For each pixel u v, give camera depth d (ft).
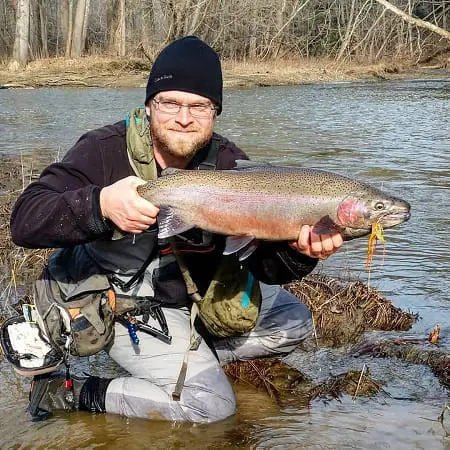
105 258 6.52
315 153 21.35
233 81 56.59
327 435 6.17
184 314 6.92
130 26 74.33
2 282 9.63
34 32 80.59
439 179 17.13
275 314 7.25
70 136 24.80
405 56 78.43
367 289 9.05
